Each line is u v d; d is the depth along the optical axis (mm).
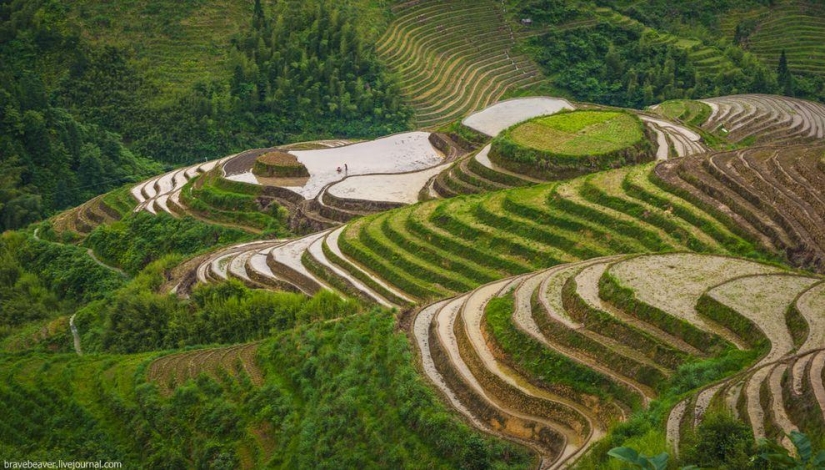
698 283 45812
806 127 97375
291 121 108625
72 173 96938
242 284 62688
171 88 110750
